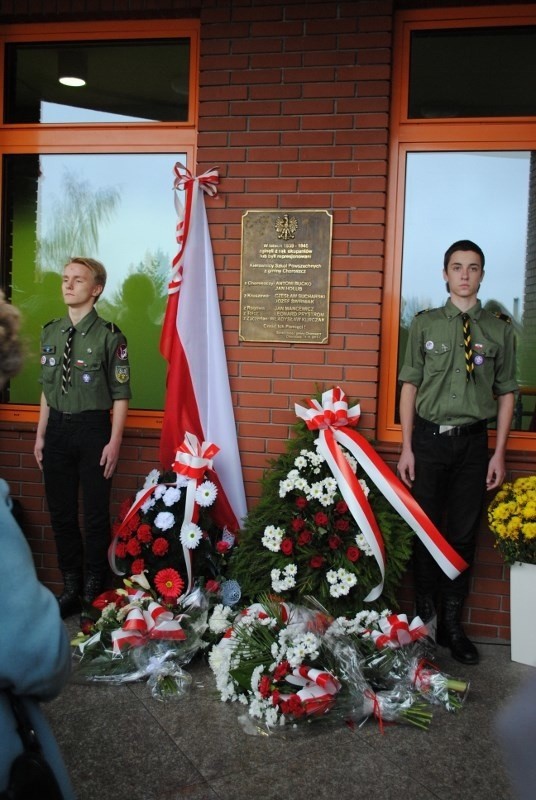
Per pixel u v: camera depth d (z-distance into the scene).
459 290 3.71
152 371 4.57
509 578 3.91
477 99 4.07
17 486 4.44
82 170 4.58
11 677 1.27
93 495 4.00
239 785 2.58
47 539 4.42
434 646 3.69
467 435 3.68
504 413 3.74
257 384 4.11
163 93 4.43
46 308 4.67
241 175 4.09
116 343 4.00
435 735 2.93
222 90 4.10
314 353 4.06
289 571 3.52
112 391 4.01
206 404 4.12
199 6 4.12
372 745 2.86
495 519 3.63
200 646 3.42
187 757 2.75
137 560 3.77
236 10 4.07
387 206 4.11
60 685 1.37
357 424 4.00
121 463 4.30
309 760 2.75
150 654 3.33
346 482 3.62
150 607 3.42
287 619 3.29
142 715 3.05
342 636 3.16
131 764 2.71
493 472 3.72
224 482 4.08
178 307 4.03
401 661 3.21
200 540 3.78
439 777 2.65
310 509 3.65
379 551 3.53
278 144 4.05
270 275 4.08
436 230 4.14
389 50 3.93
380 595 3.61
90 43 4.47
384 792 2.55
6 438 4.44
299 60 4.02
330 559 3.57
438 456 3.70
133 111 4.47
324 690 2.92
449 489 3.79
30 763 1.28
